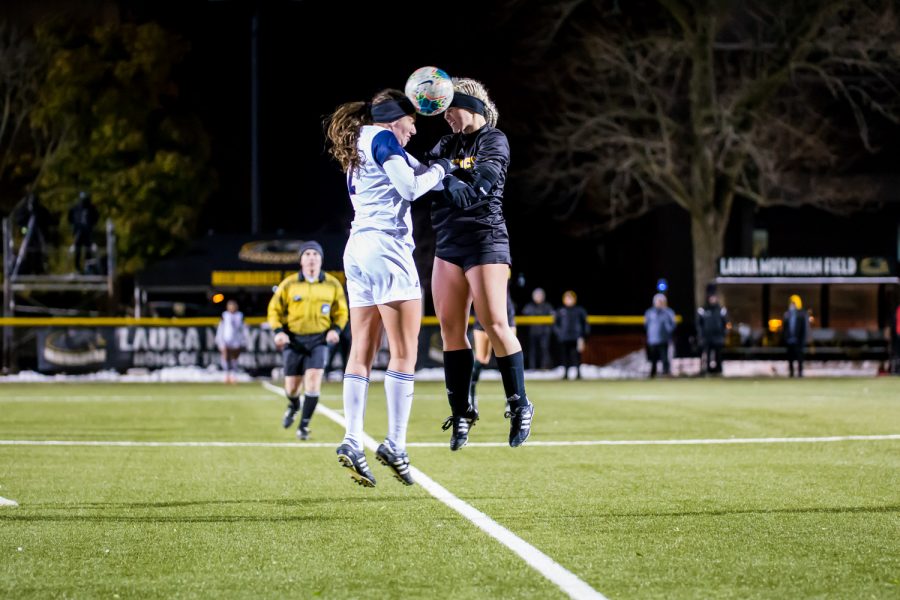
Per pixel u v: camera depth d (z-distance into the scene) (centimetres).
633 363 3644
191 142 3991
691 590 585
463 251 811
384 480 1003
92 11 3941
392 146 779
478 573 626
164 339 3119
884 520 786
